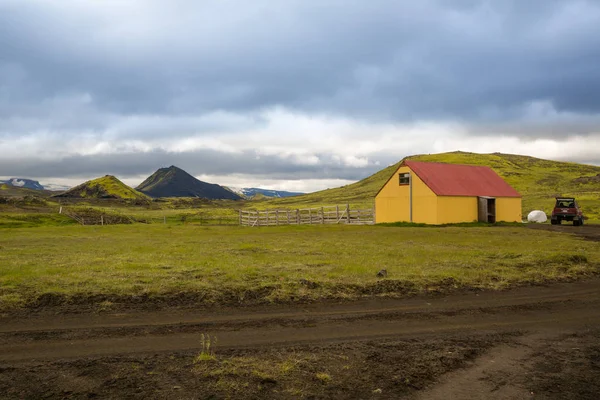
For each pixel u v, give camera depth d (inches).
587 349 291.6
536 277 531.5
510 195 1855.3
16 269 534.0
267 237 1141.7
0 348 281.3
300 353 274.1
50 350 277.9
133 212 3949.3
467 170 1898.4
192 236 1209.4
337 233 1275.8
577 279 530.9
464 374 248.2
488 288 476.1
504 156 7465.6
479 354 279.7
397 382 235.3
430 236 1124.5
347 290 446.0
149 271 525.3
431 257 675.4
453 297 437.4
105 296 407.2
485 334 321.7
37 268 545.0
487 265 598.5
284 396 217.0
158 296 412.2
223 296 416.8
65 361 257.9
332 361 261.7
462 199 1699.1
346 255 707.4
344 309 386.3
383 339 305.6
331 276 501.7
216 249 809.5
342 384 231.3
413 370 251.0
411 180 1716.3
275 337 307.6
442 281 488.7
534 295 450.3
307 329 327.3
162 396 214.2
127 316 357.7
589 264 618.5
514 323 352.8
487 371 252.8
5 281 455.5
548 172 5979.3
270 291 434.3
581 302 423.2
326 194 6663.4
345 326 335.9
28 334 310.0
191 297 414.0
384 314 371.2
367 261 628.7
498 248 816.3
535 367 259.6
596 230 1331.2
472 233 1222.9
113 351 276.7
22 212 2898.6
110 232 1417.3
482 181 1867.6
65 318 350.6
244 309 383.2
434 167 1793.8
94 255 701.9
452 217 1668.3
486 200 1726.1
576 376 246.8
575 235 1143.6
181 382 229.5
